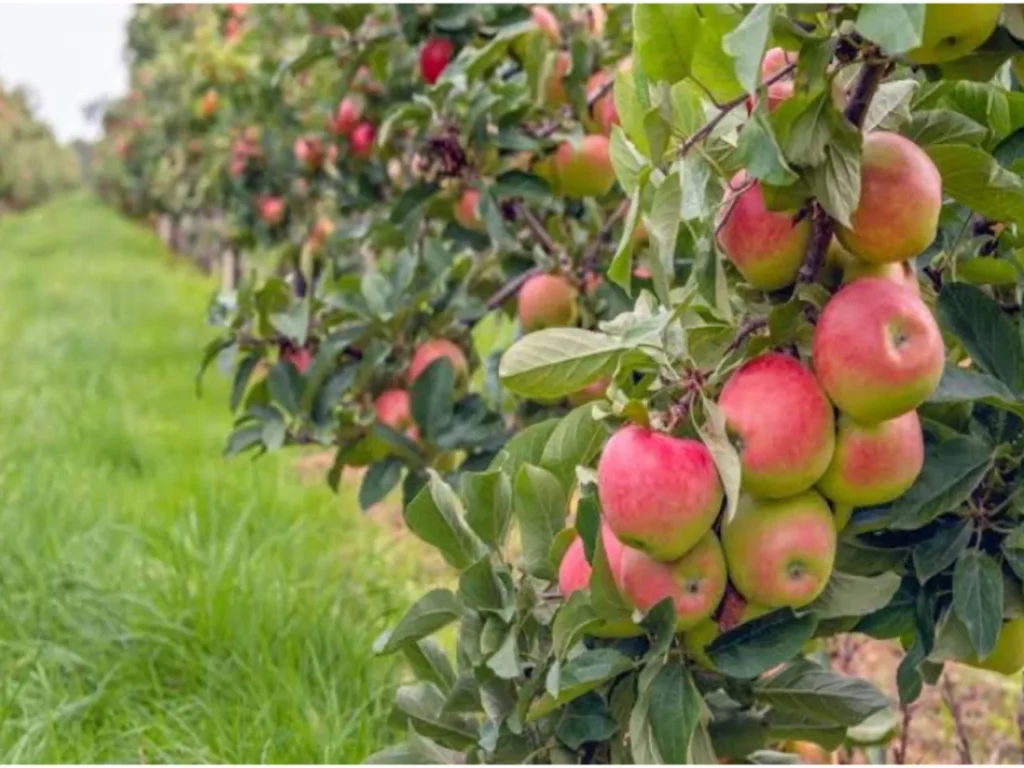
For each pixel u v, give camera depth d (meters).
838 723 1.53
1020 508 1.43
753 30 1.06
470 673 1.65
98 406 7.00
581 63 2.93
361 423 2.94
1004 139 1.52
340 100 3.81
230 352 3.28
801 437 1.24
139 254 22.69
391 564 4.64
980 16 1.12
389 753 1.76
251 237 7.51
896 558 1.49
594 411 1.36
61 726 3.01
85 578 3.82
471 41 3.29
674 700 1.35
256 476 5.10
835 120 1.17
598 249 2.99
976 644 1.41
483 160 2.98
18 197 40.56
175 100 13.16
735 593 1.38
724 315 1.28
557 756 1.58
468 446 2.90
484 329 7.06
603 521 1.39
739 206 1.32
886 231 1.23
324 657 3.40
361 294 3.10
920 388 1.22
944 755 3.38
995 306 1.46
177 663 3.33
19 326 11.55
